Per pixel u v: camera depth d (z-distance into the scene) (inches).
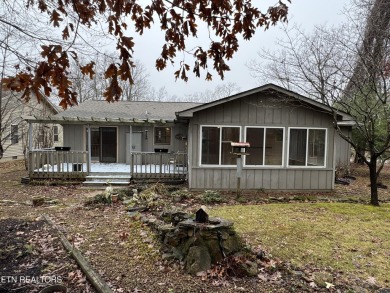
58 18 90.1
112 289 121.7
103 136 557.6
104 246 170.7
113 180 423.5
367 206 282.2
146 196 293.0
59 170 430.9
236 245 149.3
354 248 170.7
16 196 346.0
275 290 122.7
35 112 593.0
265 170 374.9
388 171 600.4
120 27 86.9
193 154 368.2
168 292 120.2
